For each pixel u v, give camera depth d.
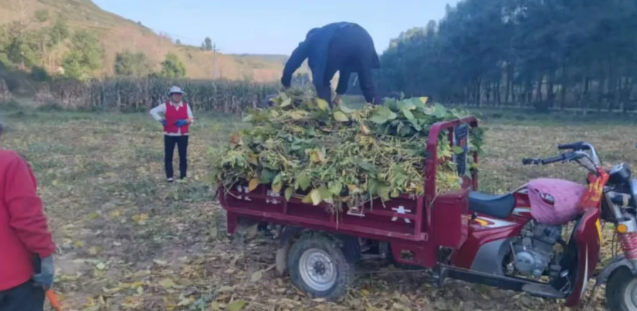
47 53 56.94
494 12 42.31
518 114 34.12
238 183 5.18
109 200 8.66
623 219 4.17
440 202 4.24
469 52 43.91
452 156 4.82
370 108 4.96
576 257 4.22
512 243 4.53
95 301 4.88
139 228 7.16
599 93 35.81
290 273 5.11
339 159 4.59
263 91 31.50
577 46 35.12
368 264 5.57
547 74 39.28
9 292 2.99
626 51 33.28
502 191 8.88
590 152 4.25
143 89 31.34
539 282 4.39
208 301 4.87
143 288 5.19
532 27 38.75
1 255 2.95
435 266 4.63
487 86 44.88
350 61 6.02
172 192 9.03
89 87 31.09
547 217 4.25
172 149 9.85
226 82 32.84
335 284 4.82
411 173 4.28
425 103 5.01
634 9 33.25
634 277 4.20
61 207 8.26
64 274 5.56
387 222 4.47
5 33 57.22
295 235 5.17
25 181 2.95
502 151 14.58
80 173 10.80
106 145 15.56
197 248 6.37
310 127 5.13
